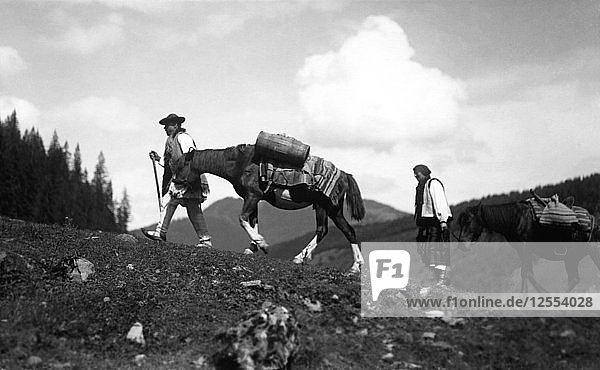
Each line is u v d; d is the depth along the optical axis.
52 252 15.48
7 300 12.17
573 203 14.22
